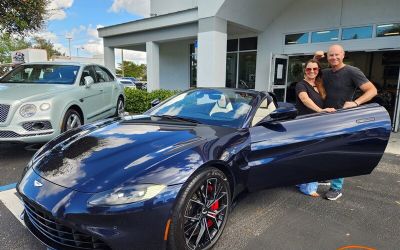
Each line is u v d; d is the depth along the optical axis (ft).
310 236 8.51
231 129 9.15
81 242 6.28
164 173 6.60
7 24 29.35
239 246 7.97
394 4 26.86
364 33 29.07
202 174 7.18
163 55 49.47
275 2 32.14
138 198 6.15
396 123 24.00
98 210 6.00
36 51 44.16
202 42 29.48
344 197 11.27
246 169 8.51
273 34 35.53
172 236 6.55
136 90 31.99
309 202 10.72
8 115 13.20
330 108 10.31
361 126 9.31
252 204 10.46
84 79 18.29
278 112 9.20
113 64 44.37
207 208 7.45
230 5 28.30
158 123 9.63
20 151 15.70
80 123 17.02
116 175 6.47
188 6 42.06
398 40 26.99
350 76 10.64
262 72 37.04
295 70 36.06
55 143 8.80
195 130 8.79
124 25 39.04
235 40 39.60
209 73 29.30
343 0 29.89
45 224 6.64
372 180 13.15
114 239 6.04
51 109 14.17
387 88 34.91
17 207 9.68
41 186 6.75
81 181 6.49
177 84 48.01
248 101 10.84
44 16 32.24
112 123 9.98
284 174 9.14
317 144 9.16
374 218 9.66
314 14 32.01
